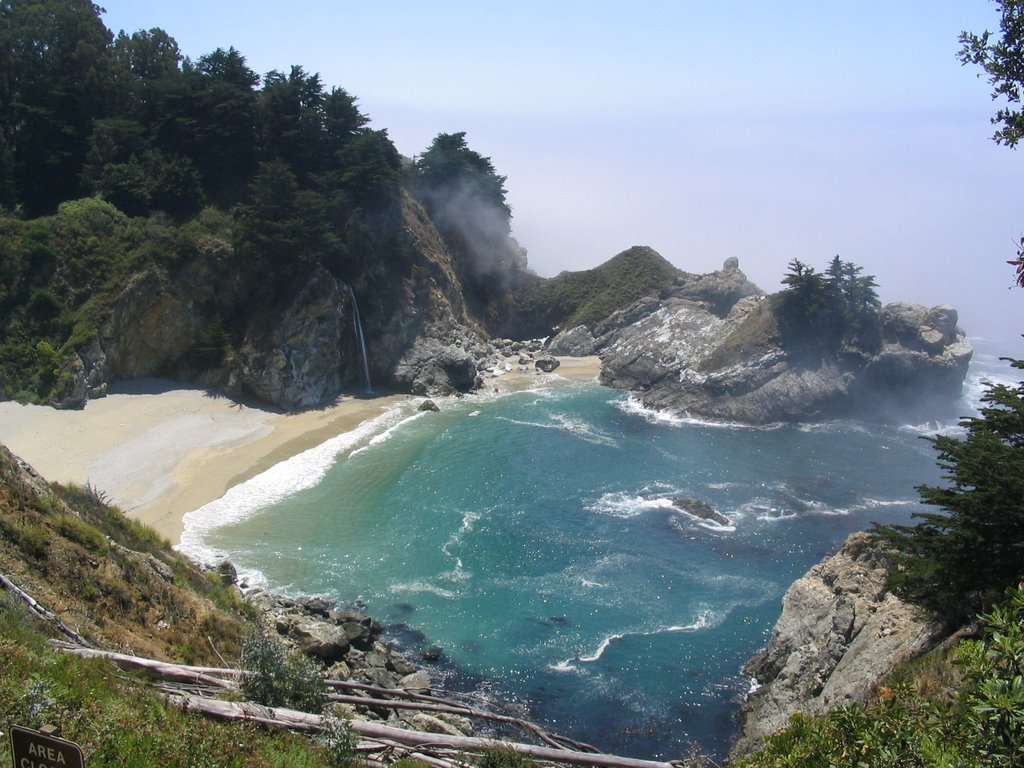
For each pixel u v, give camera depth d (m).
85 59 89.31
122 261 76.25
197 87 88.56
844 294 90.56
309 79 92.00
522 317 118.50
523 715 36.31
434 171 112.00
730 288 106.62
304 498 59.16
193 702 17.52
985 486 26.14
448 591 47.31
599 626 44.41
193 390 78.00
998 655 11.09
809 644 36.44
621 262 118.69
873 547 37.50
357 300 88.88
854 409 88.75
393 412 81.75
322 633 38.00
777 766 13.04
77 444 62.97
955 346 92.44
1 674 15.57
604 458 71.94
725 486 66.62
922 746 11.15
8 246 73.69
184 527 53.12
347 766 17.06
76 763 9.33
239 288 80.31
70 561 26.81
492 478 65.12
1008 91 15.23
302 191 82.19
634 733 36.00
